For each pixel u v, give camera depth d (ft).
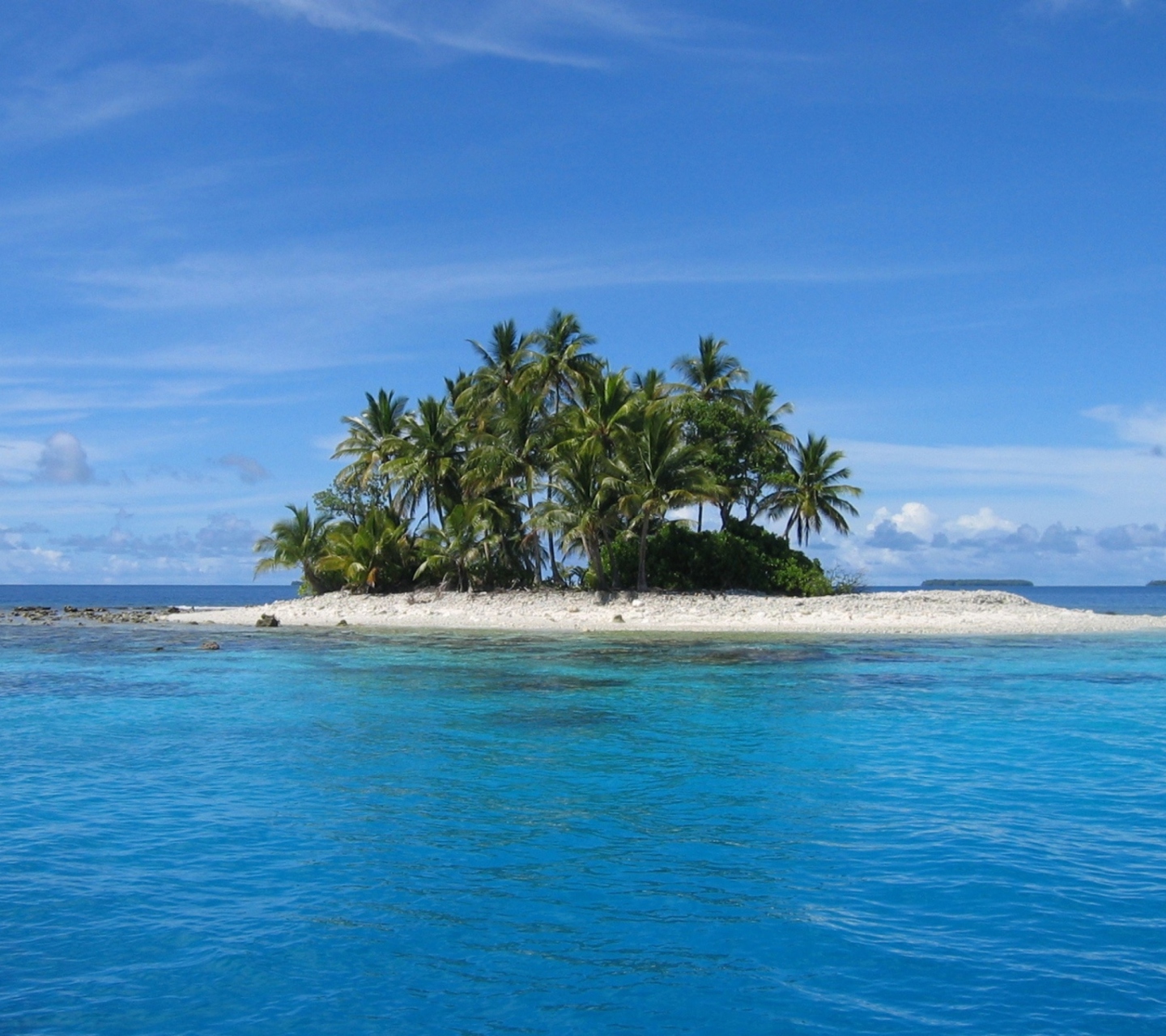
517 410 165.89
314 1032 20.52
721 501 176.55
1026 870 30.27
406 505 183.73
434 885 29.30
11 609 228.43
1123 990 22.13
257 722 57.98
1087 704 65.05
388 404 193.26
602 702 65.67
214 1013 21.36
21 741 52.13
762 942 24.95
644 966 23.73
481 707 63.21
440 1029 20.67
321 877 30.09
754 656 95.55
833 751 49.32
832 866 30.89
